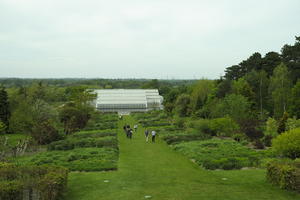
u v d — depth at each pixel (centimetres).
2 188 1797
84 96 7306
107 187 2267
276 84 6694
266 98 7412
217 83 8919
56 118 5788
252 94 7056
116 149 3800
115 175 2625
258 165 2914
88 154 3409
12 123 5438
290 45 8019
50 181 1878
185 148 3803
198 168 2903
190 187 2261
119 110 11775
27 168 2247
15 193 1814
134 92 12475
